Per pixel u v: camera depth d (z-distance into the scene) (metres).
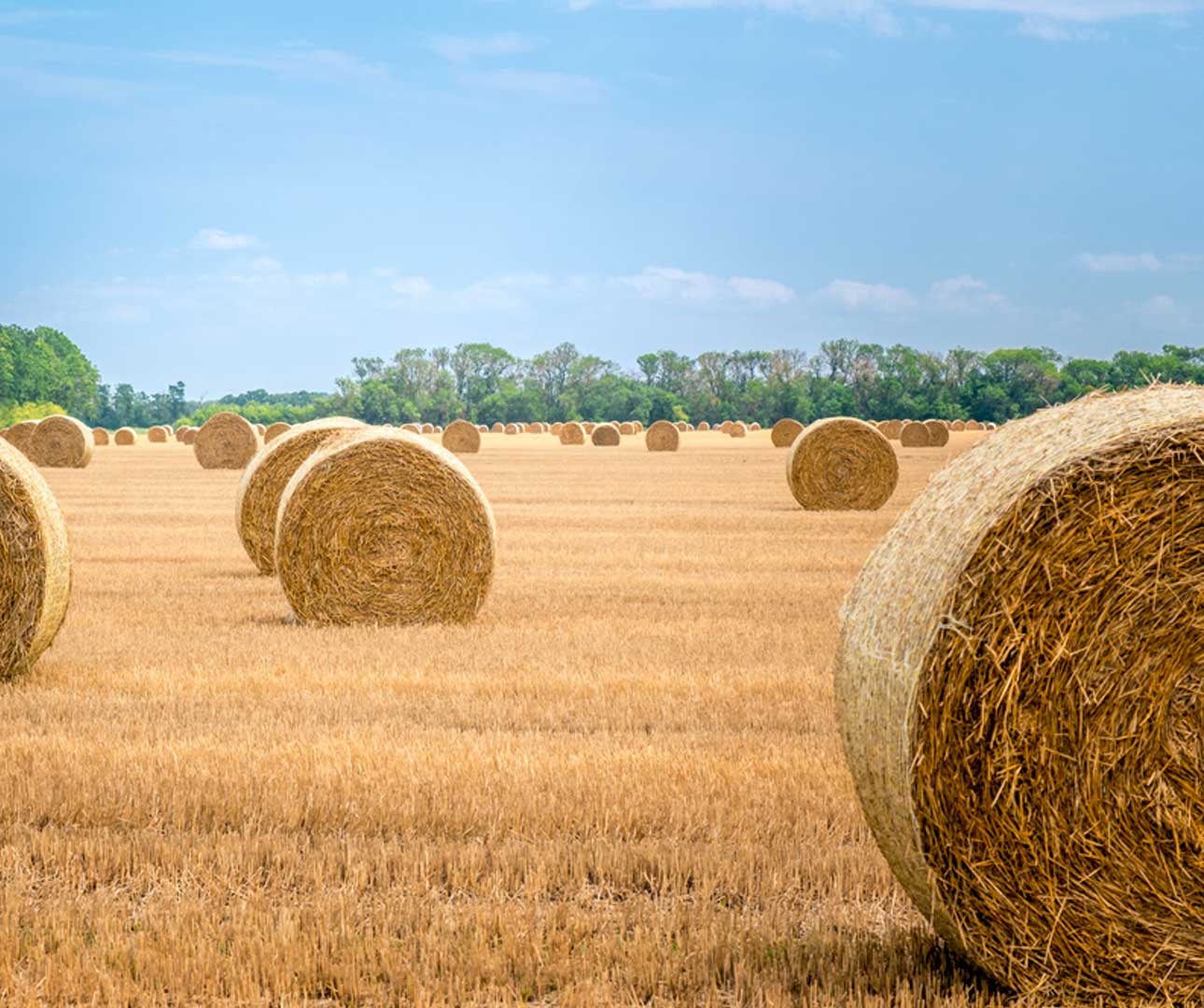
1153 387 6.15
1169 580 5.62
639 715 10.40
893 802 5.78
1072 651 5.58
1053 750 5.58
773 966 5.93
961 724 5.58
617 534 24.03
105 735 9.68
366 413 153.62
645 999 5.80
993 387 132.50
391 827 7.82
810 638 13.71
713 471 45.56
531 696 11.07
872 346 155.38
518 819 7.85
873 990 5.75
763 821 7.81
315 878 7.01
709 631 14.18
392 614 14.82
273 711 10.50
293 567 14.70
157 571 19.16
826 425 29.36
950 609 5.55
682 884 7.04
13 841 7.55
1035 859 5.61
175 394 196.75
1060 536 5.58
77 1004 5.71
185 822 7.90
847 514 28.02
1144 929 5.65
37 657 11.77
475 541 14.89
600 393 159.50
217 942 6.25
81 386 164.50
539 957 6.06
